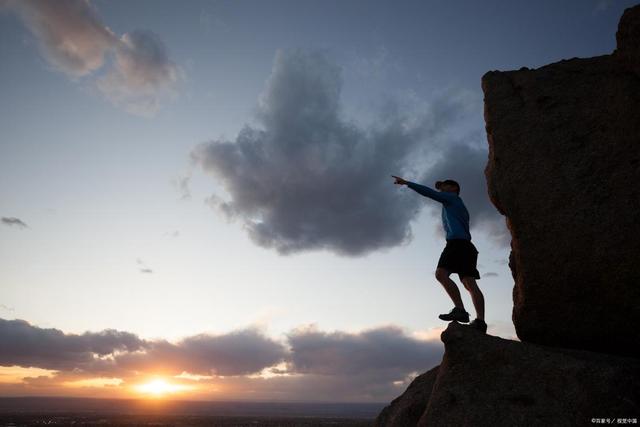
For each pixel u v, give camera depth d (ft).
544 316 18.07
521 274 18.24
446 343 16.75
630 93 18.12
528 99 20.16
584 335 17.54
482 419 14.40
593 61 20.15
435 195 19.79
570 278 17.30
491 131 20.38
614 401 13.66
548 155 18.74
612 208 17.11
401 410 19.40
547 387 14.55
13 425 428.56
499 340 16.29
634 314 16.40
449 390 15.62
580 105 19.16
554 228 17.74
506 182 19.12
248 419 623.77
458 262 18.49
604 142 18.15
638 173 17.19
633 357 17.02
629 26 18.43
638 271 16.19
